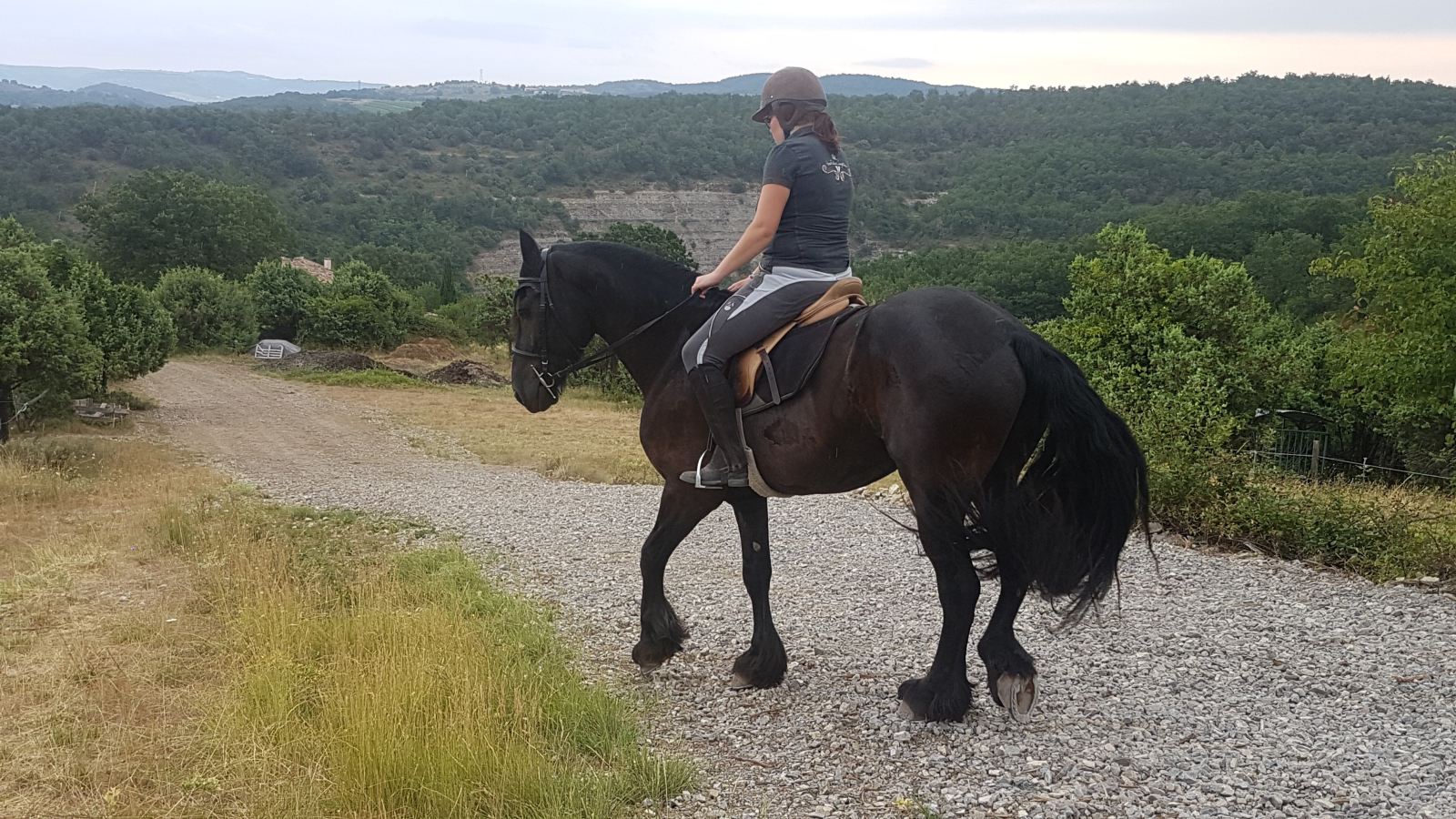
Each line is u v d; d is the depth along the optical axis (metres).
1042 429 4.01
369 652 5.17
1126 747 4.23
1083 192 125.94
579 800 3.72
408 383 34.97
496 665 4.94
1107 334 15.04
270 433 21.69
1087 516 3.89
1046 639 5.94
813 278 4.51
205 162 138.50
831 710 4.84
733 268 4.46
